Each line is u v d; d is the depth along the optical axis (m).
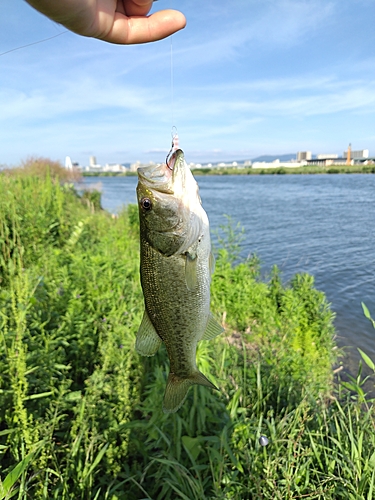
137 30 0.32
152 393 0.58
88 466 0.49
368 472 0.45
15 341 0.56
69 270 1.02
